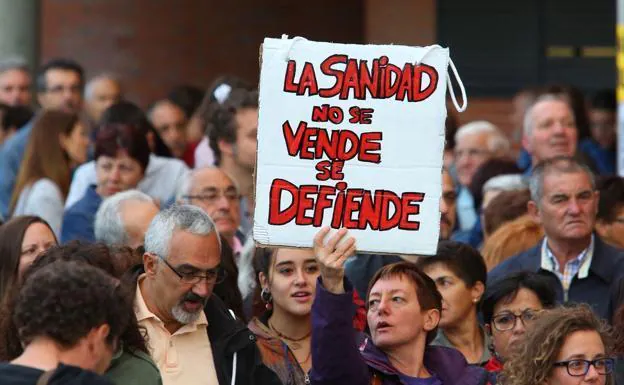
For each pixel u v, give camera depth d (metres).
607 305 11.21
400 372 9.02
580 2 19.66
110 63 20.84
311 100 8.43
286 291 10.07
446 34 19.81
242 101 12.52
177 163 13.77
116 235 10.87
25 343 7.36
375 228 8.42
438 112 8.45
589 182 11.30
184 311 8.73
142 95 20.83
